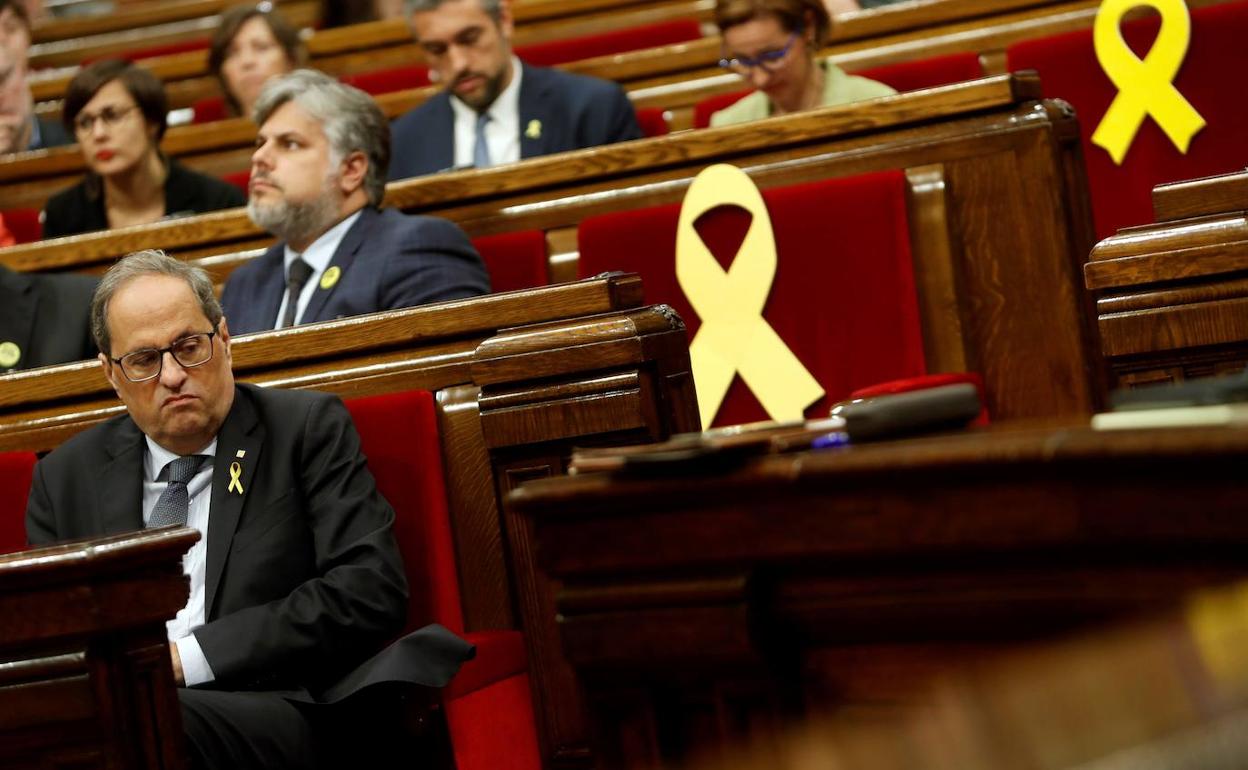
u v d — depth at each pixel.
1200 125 5.64
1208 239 3.54
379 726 3.63
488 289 5.51
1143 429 1.98
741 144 5.38
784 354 4.93
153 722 3.07
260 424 4.01
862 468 2.21
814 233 4.95
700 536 2.42
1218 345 3.52
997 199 4.98
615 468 2.48
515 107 7.32
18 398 4.57
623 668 2.54
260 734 3.45
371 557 3.76
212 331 3.99
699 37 8.86
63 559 2.91
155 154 7.56
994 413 4.98
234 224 6.18
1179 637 0.79
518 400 3.85
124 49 11.40
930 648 2.34
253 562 3.84
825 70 6.61
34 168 8.48
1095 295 5.01
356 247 5.48
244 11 8.76
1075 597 2.17
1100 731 0.75
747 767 0.87
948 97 5.05
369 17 11.63
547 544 2.57
